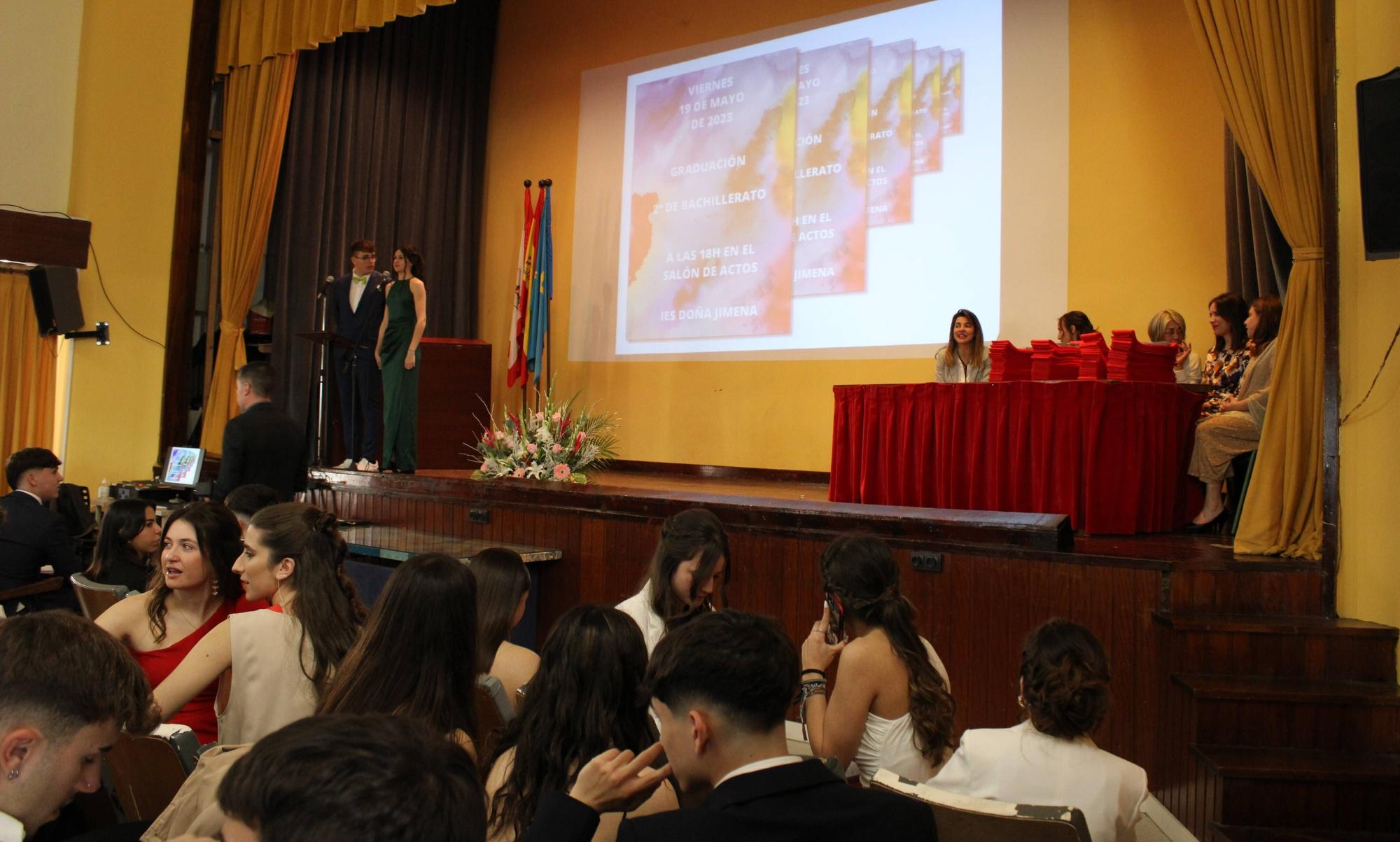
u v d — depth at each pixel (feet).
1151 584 12.53
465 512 19.40
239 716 7.49
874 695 8.12
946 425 16.84
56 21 27.89
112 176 28.53
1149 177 23.34
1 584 14.87
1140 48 23.66
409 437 22.52
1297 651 11.99
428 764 2.66
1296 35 13.70
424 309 22.41
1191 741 11.52
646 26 32.55
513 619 8.29
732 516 15.71
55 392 26.73
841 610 8.59
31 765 4.18
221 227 31.07
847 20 28.19
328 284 23.56
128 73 28.89
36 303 25.76
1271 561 12.82
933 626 13.88
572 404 33.22
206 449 29.81
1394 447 12.16
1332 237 13.08
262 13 30.35
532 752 5.72
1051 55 24.84
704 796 5.41
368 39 33.19
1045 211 24.66
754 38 30.01
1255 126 13.91
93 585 10.98
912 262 26.58
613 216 32.83
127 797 6.94
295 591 7.90
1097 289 23.85
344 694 6.24
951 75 26.30
